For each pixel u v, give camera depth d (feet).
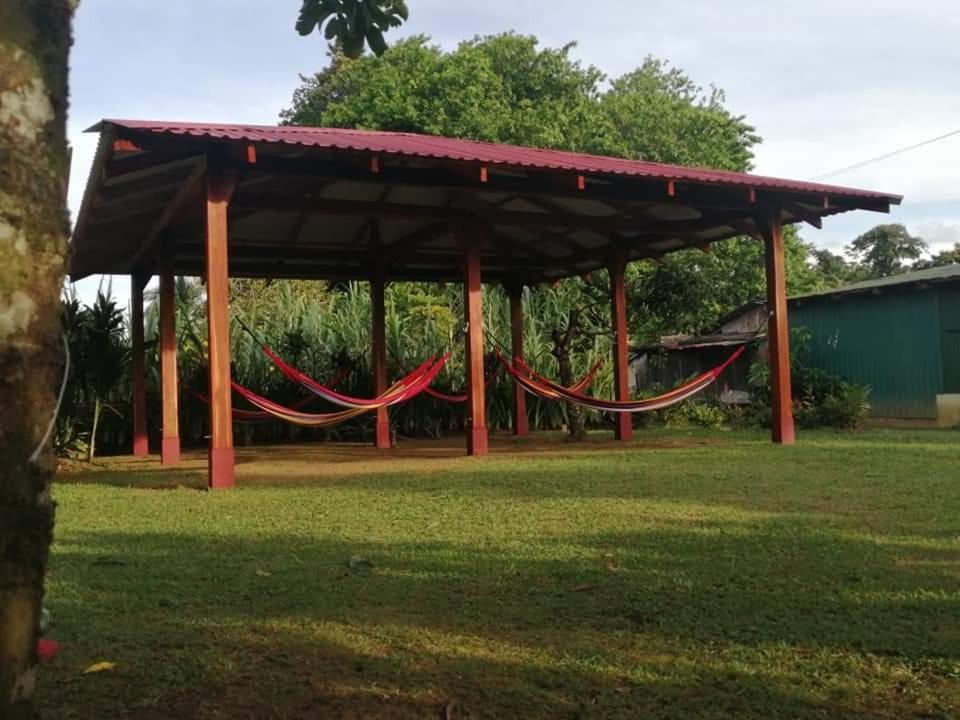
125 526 17.42
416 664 8.98
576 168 27.55
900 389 48.37
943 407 46.06
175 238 34.27
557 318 51.83
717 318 64.54
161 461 33.78
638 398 50.75
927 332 47.01
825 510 17.81
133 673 8.79
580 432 39.96
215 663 9.06
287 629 10.19
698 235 37.91
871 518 16.76
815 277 75.97
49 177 4.44
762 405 47.80
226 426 24.04
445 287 61.26
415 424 47.50
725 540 14.80
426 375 32.55
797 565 12.85
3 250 4.21
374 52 14.42
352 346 47.70
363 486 23.25
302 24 14.21
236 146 23.40
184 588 12.14
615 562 13.26
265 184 28.96
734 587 11.65
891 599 10.97
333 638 9.84
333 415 29.71
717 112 68.44
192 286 48.37
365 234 39.24
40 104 4.42
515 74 70.64
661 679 8.43
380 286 41.11
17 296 4.25
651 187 31.27
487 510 18.52
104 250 34.91
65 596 11.76
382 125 62.39
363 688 8.38
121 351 35.83
